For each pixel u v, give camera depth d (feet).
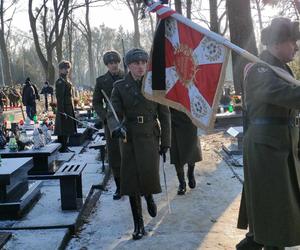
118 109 16.66
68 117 34.32
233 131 31.35
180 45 12.73
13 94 105.60
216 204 20.43
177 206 20.34
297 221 11.32
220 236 16.61
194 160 22.48
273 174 11.13
